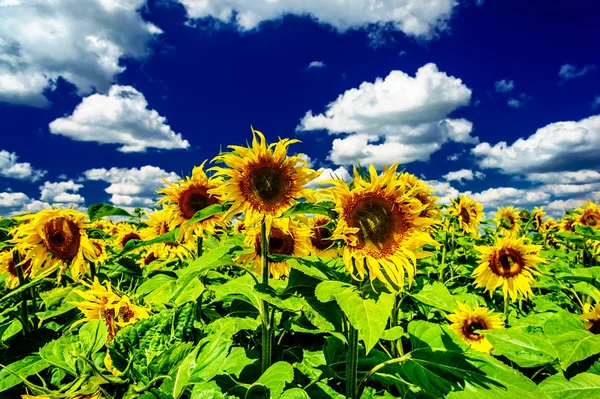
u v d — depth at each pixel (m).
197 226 5.79
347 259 3.40
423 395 3.52
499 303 7.66
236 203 4.25
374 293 3.09
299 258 3.85
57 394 1.90
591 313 4.96
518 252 6.70
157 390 2.10
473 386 3.14
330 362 4.20
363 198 3.60
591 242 8.73
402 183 3.61
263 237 4.10
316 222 5.67
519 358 4.27
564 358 3.89
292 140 4.36
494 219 11.11
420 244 3.54
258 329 4.96
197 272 3.64
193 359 2.28
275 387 2.88
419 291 4.39
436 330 3.86
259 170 4.27
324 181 3.56
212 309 5.42
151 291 4.70
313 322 3.36
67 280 6.03
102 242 6.86
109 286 4.30
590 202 11.05
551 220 12.72
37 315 4.88
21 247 5.17
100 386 1.96
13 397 3.18
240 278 4.30
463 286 7.66
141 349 2.39
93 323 2.76
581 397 3.65
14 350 3.89
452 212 9.17
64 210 5.43
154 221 7.34
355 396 3.45
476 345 5.56
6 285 5.98
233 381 3.33
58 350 2.61
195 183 5.80
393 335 3.95
